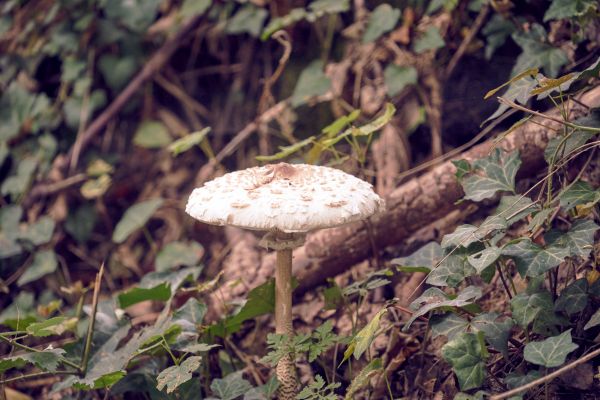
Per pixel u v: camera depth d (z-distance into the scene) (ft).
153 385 4.32
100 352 4.44
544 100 4.66
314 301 4.69
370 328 4.00
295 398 4.20
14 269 5.53
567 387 4.00
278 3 5.39
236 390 4.24
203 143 5.43
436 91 4.98
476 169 4.28
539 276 4.09
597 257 4.19
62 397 4.52
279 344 4.14
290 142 5.31
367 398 4.33
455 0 4.94
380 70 5.10
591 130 4.02
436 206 4.54
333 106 5.20
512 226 4.48
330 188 3.93
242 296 4.70
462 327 4.00
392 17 5.00
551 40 4.74
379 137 4.99
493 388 4.05
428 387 4.23
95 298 4.30
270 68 5.50
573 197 4.06
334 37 5.28
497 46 4.84
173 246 5.23
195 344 4.31
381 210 4.03
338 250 4.61
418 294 4.48
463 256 4.13
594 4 4.47
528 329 4.13
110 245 5.51
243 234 5.19
